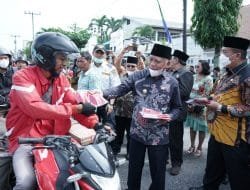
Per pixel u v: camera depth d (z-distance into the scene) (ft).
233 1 55.06
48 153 9.16
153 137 12.95
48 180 8.52
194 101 13.61
